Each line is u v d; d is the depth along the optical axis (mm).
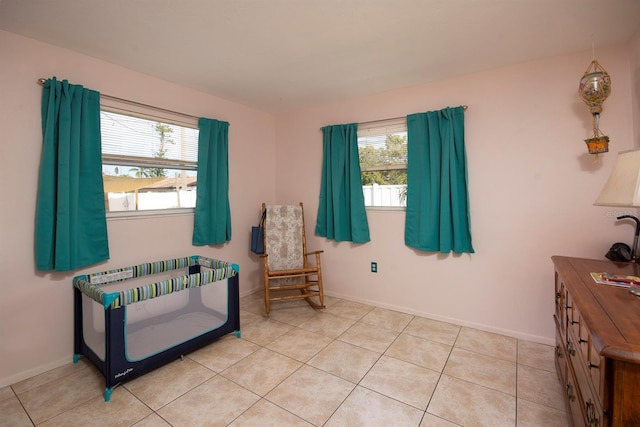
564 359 1576
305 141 3576
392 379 1884
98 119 2195
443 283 2721
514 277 2408
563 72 2189
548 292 2291
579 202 2162
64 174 1984
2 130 1836
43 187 1934
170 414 1598
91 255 2166
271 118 3812
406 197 2889
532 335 2355
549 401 1665
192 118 2902
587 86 1864
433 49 2125
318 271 3033
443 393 1746
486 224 2492
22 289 1921
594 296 1167
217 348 2283
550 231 2266
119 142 2412
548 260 2279
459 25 1824
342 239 3229
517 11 1681
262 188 3688
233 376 1930
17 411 1624
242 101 3295
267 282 2887
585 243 2154
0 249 1844
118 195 2422
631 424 797
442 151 2588
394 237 2977
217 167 3055
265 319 2820
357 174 3111
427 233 2689
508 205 2404
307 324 2701
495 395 1723
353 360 2104
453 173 2529
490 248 2488
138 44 2037
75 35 1911
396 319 2785
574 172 2170
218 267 2627
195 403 1680
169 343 2047
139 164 2537
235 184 3355
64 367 2057
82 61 2164
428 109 2744
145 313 2189
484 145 2480
